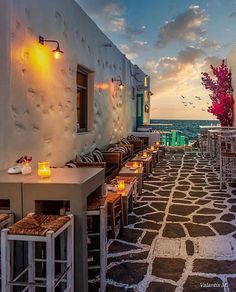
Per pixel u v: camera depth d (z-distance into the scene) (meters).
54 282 2.22
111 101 9.18
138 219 4.72
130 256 3.48
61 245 2.70
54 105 4.96
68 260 2.49
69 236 2.47
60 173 3.02
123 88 11.05
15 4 3.68
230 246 3.71
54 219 2.40
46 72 4.62
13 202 2.61
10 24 3.55
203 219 4.71
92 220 3.16
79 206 2.57
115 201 4.04
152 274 3.10
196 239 3.94
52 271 2.13
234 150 7.57
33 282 2.35
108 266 3.26
